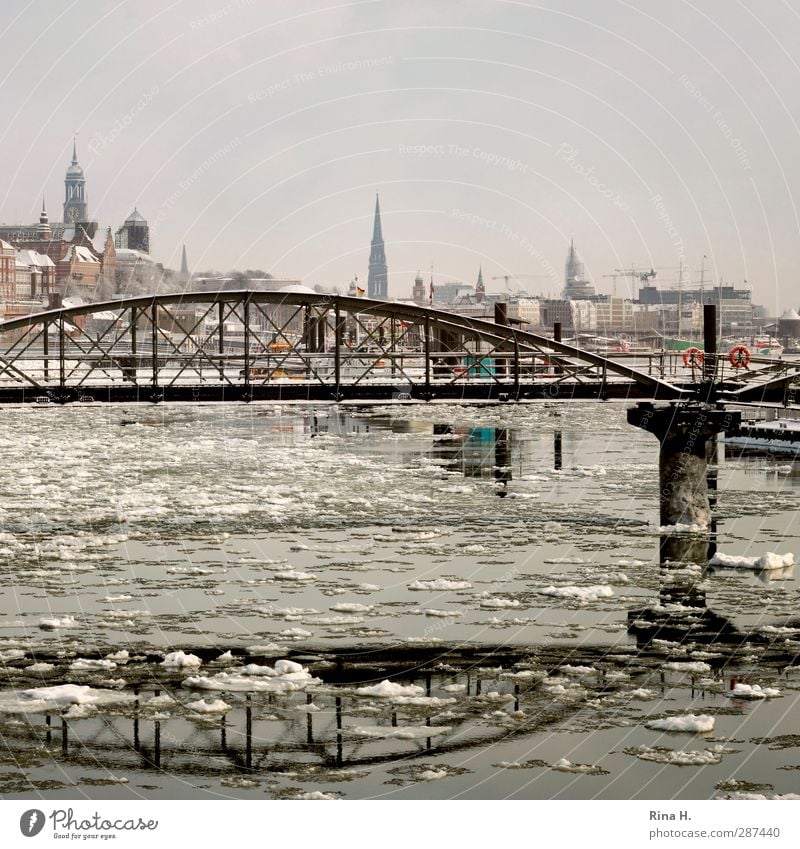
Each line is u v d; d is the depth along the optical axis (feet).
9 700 62.18
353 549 100.48
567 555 97.55
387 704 61.77
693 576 89.81
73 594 84.74
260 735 57.47
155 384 122.83
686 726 58.34
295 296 125.59
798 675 66.33
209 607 80.89
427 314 124.98
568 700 62.44
